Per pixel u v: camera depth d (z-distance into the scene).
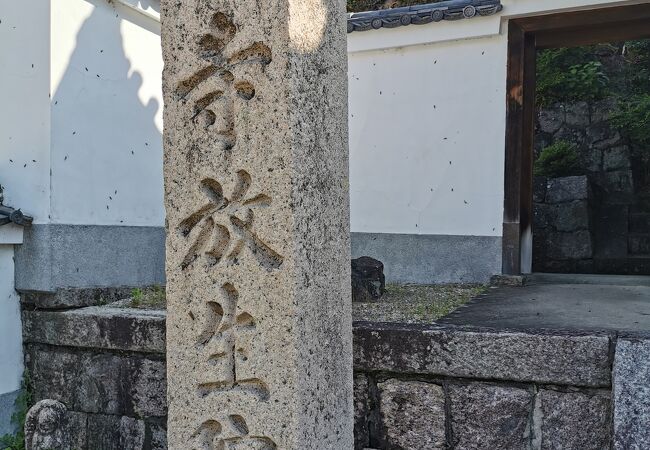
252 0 2.21
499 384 2.82
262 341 2.20
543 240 9.05
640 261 8.48
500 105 5.61
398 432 2.97
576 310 3.80
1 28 4.12
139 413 3.56
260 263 2.21
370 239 6.04
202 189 2.32
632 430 2.45
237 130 2.24
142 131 4.90
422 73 5.87
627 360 2.56
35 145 4.03
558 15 5.40
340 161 2.44
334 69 2.41
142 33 4.89
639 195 9.58
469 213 5.72
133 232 4.73
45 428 2.75
